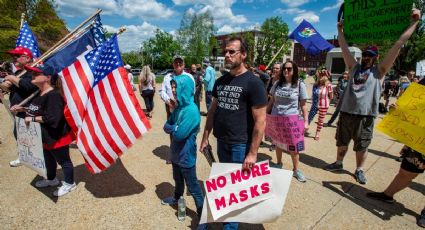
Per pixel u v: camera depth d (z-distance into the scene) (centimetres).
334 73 1777
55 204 319
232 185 239
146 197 340
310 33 668
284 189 235
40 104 310
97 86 329
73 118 325
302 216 306
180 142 270
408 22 314
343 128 402
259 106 224
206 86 802
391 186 331
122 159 464
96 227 279
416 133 299
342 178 407
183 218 292
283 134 390
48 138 316
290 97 386
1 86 373
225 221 243
